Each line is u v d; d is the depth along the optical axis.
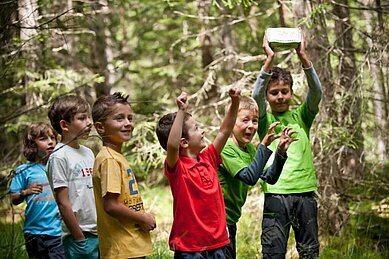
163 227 7.46
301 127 4.84
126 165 3.82
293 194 4.65
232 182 4.41
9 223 7.47
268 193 4.70
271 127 4.15
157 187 10.62
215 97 10.90
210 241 3.79
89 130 3.93
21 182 4.88
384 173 7.72
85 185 4.18
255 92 4.70
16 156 8.73
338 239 6.72
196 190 3.82
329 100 6.92
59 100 4.30
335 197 6.90
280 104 4.84
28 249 4.89
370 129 7.24
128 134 3.86
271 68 4.84
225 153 4.32
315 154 6.98
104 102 3.85
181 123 3.75
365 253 6.26
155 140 7.47
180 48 15.22
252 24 11.79
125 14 16.62
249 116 4.41
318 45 7.06
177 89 14.09
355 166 7.95
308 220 4.66
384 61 6.47
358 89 6.55
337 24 8.27
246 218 7.50
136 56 16.75
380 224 7.12
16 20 4.78
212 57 12.42
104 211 3.74
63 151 4.20
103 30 15.15
